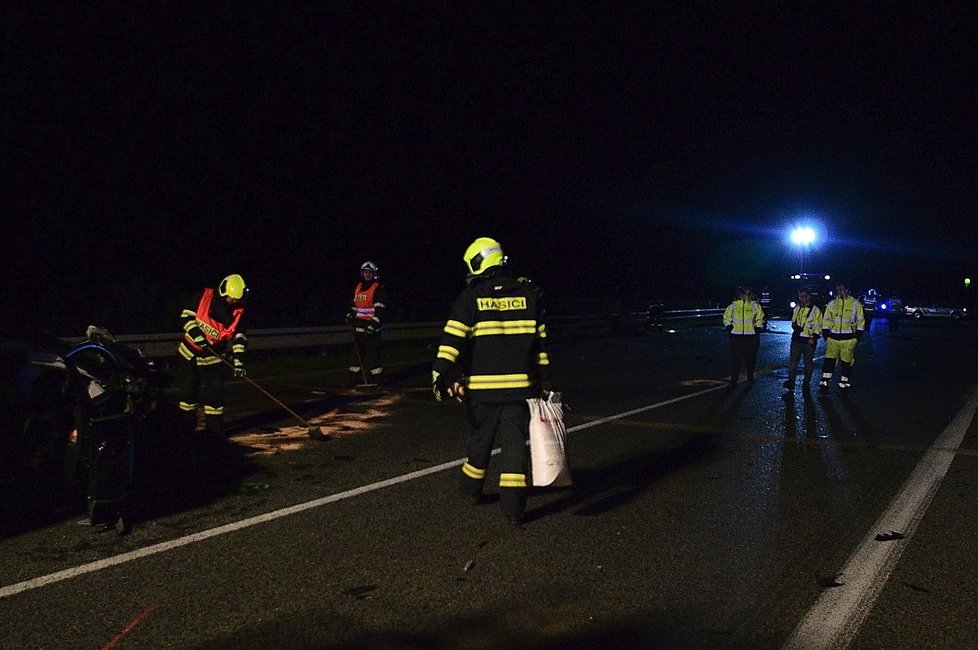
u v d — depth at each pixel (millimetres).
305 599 4285
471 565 4797
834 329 12656
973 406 11492
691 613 4148
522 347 5566
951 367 17547
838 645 3803
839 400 12102
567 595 4371
